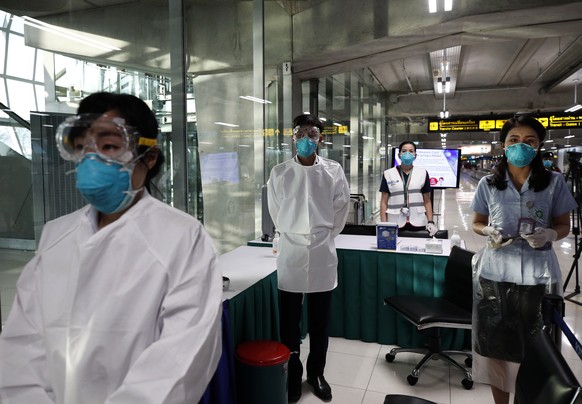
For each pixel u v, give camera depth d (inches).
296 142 90.9
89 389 34.2
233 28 174.7
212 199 176.7
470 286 102.0
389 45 190.9
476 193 81.5
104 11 118.1
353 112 341.7
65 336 34.7
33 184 98.4
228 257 117.6
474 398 96.5
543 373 40.6
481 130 415.8
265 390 77.6
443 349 116.3
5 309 51.0
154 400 31.2
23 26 99.6
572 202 71.4
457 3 163.2
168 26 125.0
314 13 200.8
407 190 162.4
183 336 33.7
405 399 60.3
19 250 93.4
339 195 94.8
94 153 35.6
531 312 71.1
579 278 191.3
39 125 101.0
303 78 240.2
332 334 130.8
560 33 181.9
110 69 120.9
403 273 120.7
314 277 91.7
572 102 430.6
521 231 71.5
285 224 92.1
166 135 123.2
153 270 35.2
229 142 177.8
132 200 37.9
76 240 36.7
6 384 36.1
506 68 358.3
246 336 86.5
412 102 475.2
